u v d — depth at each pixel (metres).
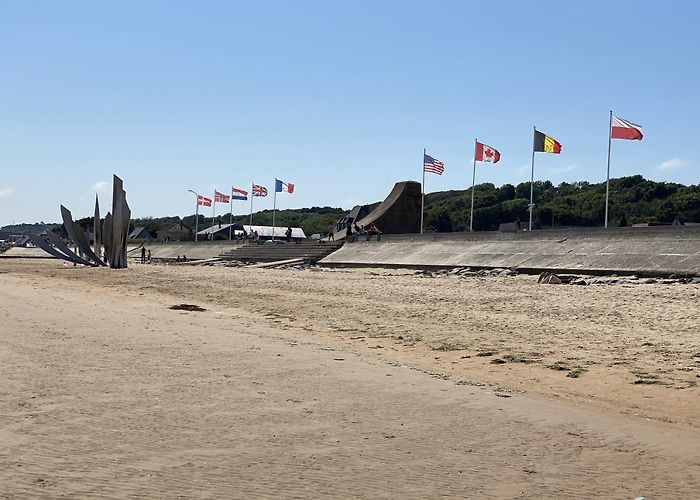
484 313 20.33
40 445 6.73
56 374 10.39
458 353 13.84
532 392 10.20
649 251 35.00
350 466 6.36
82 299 26.45
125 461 6.30
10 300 24.95
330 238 74.88
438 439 7.36
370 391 9.75
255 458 6.53
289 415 8.27
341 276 41.00
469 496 5.64
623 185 114.06
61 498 5.24
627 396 10.06
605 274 33.84
